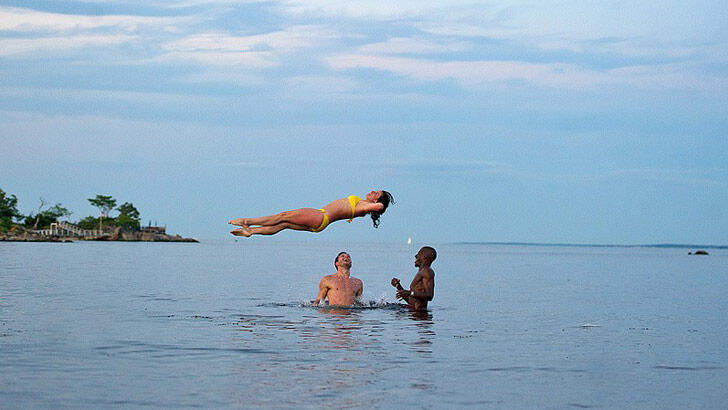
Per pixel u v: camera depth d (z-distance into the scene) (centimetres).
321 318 1658
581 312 1933
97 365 1049
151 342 1259
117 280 2998
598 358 1174
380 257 9156
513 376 1019
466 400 876
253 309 1842
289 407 826
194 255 7956
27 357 1105
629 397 908
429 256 1956
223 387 917
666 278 4191
